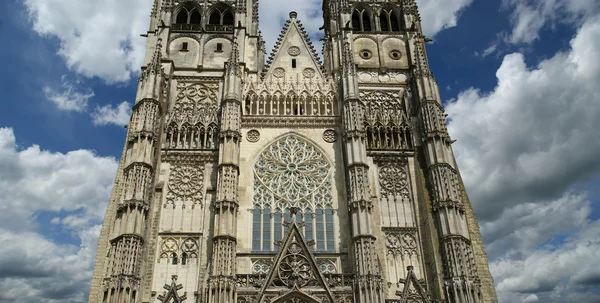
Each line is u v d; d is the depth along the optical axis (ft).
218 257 147.64
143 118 169.58
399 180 178.40
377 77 203.00
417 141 184.96
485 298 156.46
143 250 151.64
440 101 187.42
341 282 151.43
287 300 146.51
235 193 161.89
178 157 177.37
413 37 212.43
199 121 185.47
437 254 158.51
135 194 153.99
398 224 169.58
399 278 159.63
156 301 151.23
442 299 151.64
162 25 206.80
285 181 176.86
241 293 146.51
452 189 165.37
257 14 220.84
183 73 198.70
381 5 226.17
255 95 193.06
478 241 166.40
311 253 153.58
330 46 210.18
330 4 222.69
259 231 166.71
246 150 181.57
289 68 203.21
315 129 187.83
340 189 175.32
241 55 201.16
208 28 212.23
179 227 164.55
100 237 158.20
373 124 188.75
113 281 139.85
